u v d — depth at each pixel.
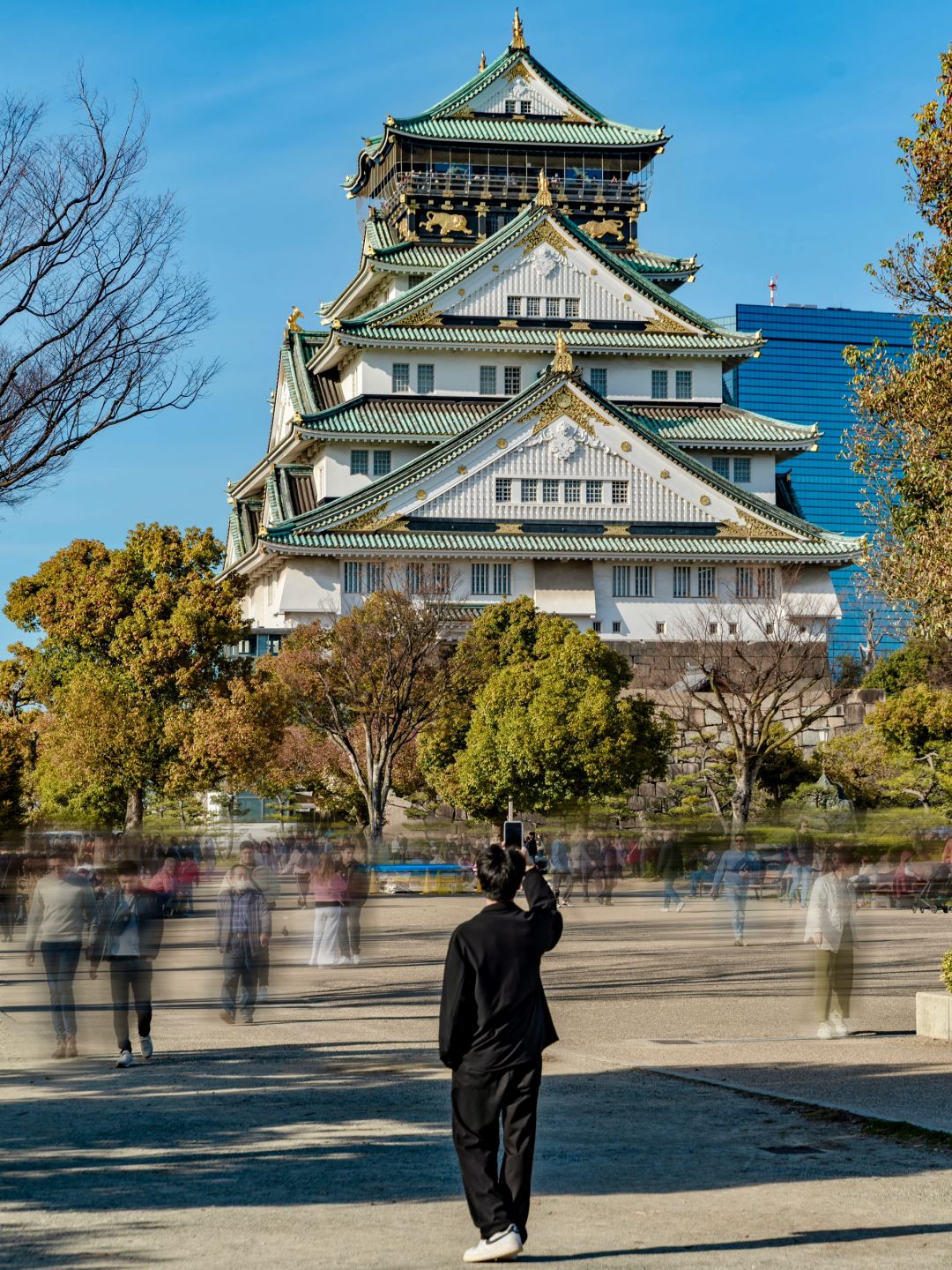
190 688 69.38
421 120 120.56
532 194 119.75
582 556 100.88
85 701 67.94
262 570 109.69
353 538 98.56
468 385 109.06
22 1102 16.81
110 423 24.88
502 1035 10.75
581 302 110.69
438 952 34.88
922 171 27.73
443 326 107.94
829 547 103.75
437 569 95.62
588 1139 14.46
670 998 26.34
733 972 30.80
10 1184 12.85
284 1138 14.69
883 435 31.08
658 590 103.69
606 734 68.50
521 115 122.69
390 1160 13.69
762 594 100.06
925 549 30.28
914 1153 13.71
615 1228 11.27
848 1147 13.97
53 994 20.36
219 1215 11.70
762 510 104.25
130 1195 12.41
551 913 11.23
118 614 71.56
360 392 108.50
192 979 29.56
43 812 72.75
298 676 70.62
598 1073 18.20
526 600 78.62
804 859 52.00
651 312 111.94
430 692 72.38
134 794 70.06
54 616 73.12
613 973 30.77
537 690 69.94
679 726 86.12
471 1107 10.70
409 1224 11.42
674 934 40.59
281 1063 19.56
